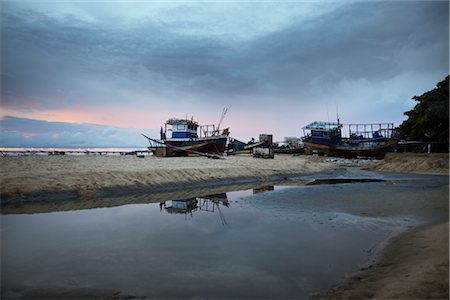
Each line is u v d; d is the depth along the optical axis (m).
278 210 13.34
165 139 48.53
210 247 7.99
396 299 4.51
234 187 23.16
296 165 39.78
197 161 34.41
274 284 5.74
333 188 21.28
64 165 23.72
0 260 7.05
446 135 43.28
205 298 5.20
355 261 6.91
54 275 6.19
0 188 14.77
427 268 5.64
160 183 21.61
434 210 12.56
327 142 62.88
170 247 8.00
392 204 14.19
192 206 14.62
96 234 9.35
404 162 39.66
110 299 5.18
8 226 10.41
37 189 15.83
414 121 48.69
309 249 7.80
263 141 65.25
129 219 11.58
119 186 19.20
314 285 5.67
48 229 9.98
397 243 8.06
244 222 11.02
